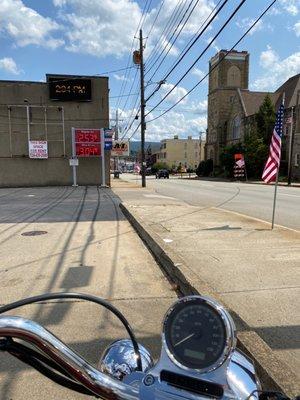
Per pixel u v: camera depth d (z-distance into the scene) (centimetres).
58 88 3416
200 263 661
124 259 743
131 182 4641
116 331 425
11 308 173
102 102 3484
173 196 2291
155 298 531
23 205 1745
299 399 152
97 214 1419
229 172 6169
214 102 8006
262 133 5669
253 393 154
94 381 159
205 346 152
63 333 421
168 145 13900
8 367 354
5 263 715
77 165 3425
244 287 540
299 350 372
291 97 5725
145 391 158
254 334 366
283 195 2352
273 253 730
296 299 496
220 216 1252
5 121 3388
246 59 7738
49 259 744
